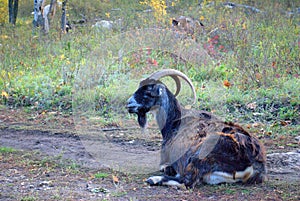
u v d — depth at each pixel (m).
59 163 10.71
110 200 8.54
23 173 10.11
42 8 25.67
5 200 8.60
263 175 9.16
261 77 15.70
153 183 9.09
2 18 32.06
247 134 9.19
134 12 26.62
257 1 28.28
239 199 8.42
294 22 23.89
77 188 9.19
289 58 17.45
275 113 13.80
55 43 22.23
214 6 26.81
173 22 21.12
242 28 20.91
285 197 8.53
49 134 13.07
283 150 11.20
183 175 9.01
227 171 8.91
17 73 18.52
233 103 14.19
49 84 16.88
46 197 8.72
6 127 13.75
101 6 29.97
